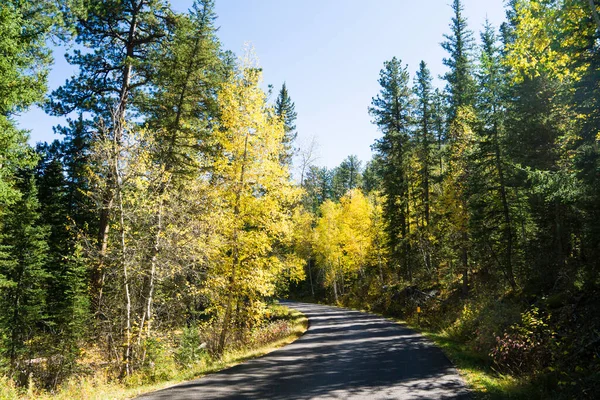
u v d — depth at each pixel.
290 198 16.34
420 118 36.75
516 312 12.74
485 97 22.14
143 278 14.21
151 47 21.47
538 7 10.69
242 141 15.88
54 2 15.67
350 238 44.72
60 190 30.17
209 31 20.98
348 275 51.66
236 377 9.75
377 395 7.59
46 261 23.14
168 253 13.51
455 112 34.75
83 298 17.27
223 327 15.45
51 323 18.94
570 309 10.39
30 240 20.88
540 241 17.88
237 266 15.57
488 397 7.32
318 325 24.00
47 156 28.70
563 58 11.41
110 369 13.11
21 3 14.16
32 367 15.60
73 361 14.88
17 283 19.95
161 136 18.70
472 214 22.70
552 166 16.25
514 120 18.73
